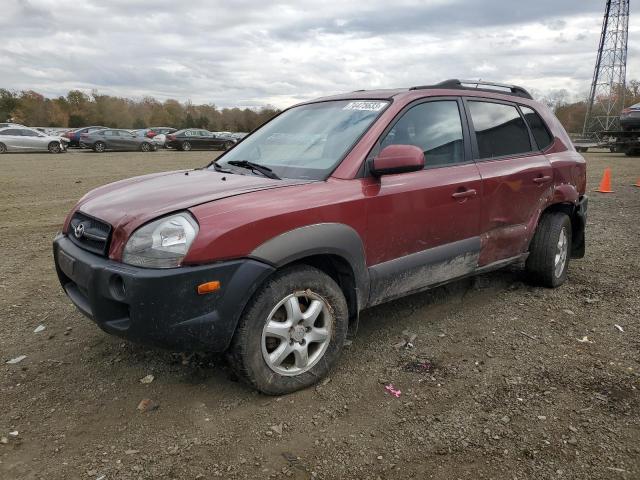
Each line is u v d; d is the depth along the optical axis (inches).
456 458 100.9
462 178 152.6
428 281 149.3
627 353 143.3
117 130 1149.7
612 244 261.3
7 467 98.3
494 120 173.3
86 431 109.2
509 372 133.1
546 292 190.7
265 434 108.1
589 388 125.2
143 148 1182.9
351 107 153.2
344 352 143.6
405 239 139.6
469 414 115.0
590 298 184.9
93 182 543.8
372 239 132.3
